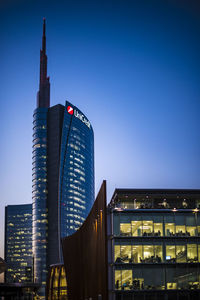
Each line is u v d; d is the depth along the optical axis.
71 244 111.56
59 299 162.88
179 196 67.88
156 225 63.28
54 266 174.00
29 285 58.81
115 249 61.19
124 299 58.91
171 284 60.94
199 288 61.31
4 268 79.88
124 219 62.81
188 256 62.69
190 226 64.06
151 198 67.88
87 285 81.62
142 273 60.62
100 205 64.75
